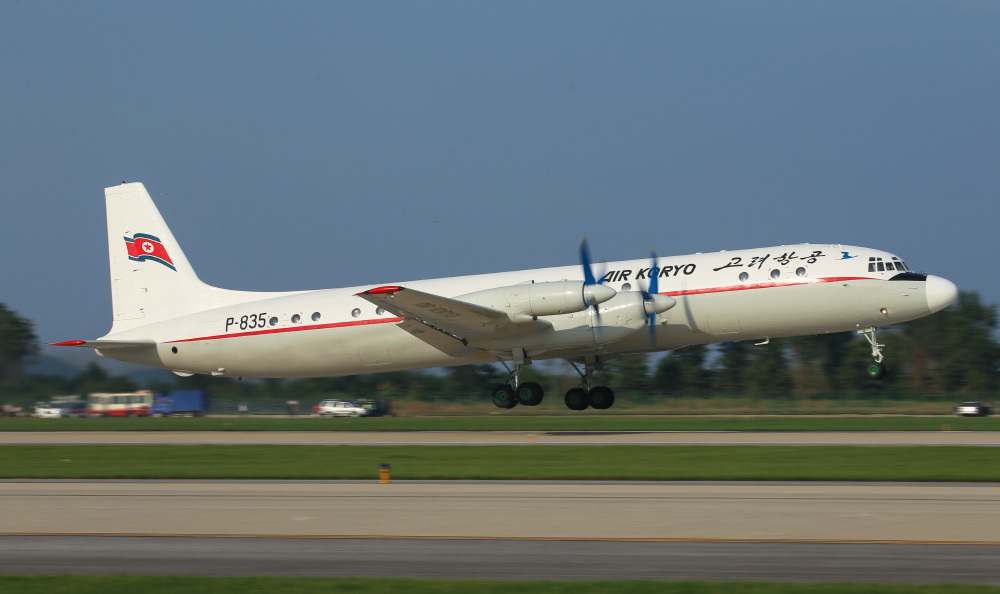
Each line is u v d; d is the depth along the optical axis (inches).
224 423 5260.8
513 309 3284.9
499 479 2300.7
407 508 1823.3
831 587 1165.1
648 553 1373.0
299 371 3858.3
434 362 3750.0
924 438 3282.5
